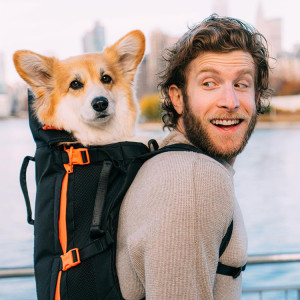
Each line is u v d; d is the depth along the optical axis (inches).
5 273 96.8
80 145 51.9
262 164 762.8
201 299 40.0
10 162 963.3
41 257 47.6
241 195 481.1
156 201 40.9
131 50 83.3
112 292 43.5
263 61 54.2
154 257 39.1
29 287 193.8
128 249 41.8
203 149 50.5
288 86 1982.0
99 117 71.7
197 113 49.9
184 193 40.3
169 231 39.2
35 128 58.8
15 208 442.6
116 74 81.9
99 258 43.7
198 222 39.8
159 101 63.7
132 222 43.1
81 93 75.9
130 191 45.9
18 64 72.2
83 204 46.0
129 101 81.1
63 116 71.7
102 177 46.9
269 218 366.6
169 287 38.6
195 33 49.7
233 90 48.7
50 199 47.8
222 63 48.3
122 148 50.3
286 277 212.2
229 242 45.8
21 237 324.2
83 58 80.6
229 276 46.7
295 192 484.4
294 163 765.9
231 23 50.4
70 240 45.1
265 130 1797.5
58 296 43.3
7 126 3061.0
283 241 297.4
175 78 54.4
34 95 72.9
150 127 1173.1
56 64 78.0
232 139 49.7
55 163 49.5
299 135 1526.8
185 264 38.9
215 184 41.5
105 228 44.3
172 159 44.1
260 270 225.6
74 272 43.3
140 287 43.7
